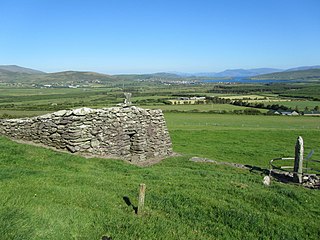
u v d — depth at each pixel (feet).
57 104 362.12
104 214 30.07
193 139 137.39
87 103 372.58
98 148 62.59
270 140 137.59
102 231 26.71
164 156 81.25
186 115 262.47
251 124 202.39
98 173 47.55
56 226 25.25
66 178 40.01
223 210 34.04
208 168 66.33
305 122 216.33
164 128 84.28
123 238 25.95
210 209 34.35
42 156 51.47
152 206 34.32
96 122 62.64
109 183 40.75
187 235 28.27
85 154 59.57
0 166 42.88
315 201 40.78
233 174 58.08
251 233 30.50
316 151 115.65
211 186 43.06
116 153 67.36
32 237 22.65
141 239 26.23
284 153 106.93
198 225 31.09
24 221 24.52
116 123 67.51
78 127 58.95
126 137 70.69
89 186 38.32
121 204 33.73
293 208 37.22
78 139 58.80
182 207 34.47
